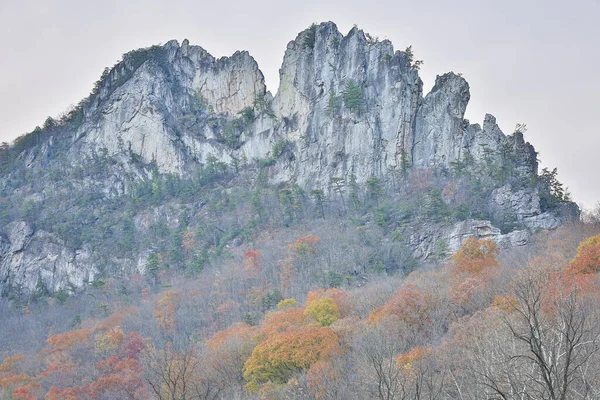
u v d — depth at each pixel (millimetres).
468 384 35062
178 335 120875
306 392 58125
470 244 108188
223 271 157750
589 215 155875
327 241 159500
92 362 111375
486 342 40219
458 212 158625
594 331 33531
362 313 98625
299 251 153375
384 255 148125
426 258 151125
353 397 45406
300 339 76125
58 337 126688
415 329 76625
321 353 72375
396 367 47969
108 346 115250
